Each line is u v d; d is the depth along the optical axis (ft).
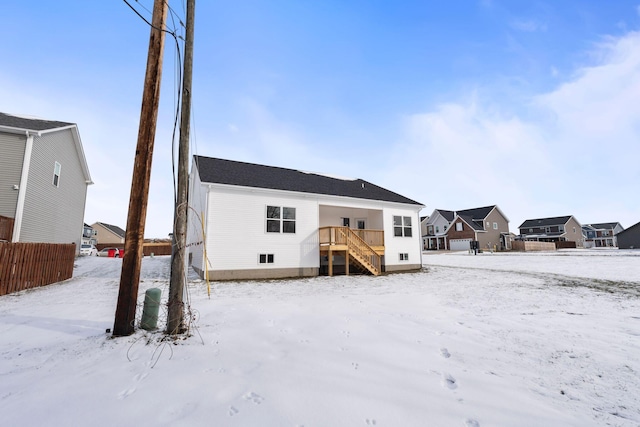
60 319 18.65
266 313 20.90
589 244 192.34
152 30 16.84
